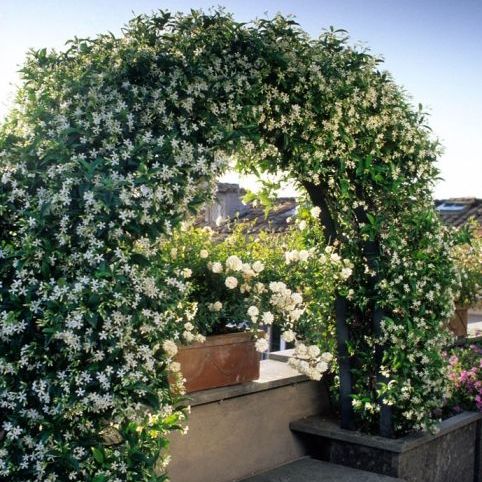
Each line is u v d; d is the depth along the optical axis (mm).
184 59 3133
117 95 2908
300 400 4688
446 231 4477
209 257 4105
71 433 2621
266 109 3547
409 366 4234
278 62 3434
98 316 2584
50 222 2609
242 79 3230
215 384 3994
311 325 4340
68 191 2570
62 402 2514
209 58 3203
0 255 2570
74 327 2504
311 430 4500
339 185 4148
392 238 4199
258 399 4320
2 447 2541
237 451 4160
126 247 2703
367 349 4410
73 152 2701
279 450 4484
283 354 5125
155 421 3047
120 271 2588
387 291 4199
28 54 3133
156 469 3459
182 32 3270
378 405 4344
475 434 5066
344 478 4152
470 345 6383
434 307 4363
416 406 4305
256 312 3859
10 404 2533
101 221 2592
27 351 2523
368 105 3947
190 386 3834
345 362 4465
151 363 2725
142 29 3242
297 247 4629
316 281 4305
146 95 2979
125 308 2609
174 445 3771
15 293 2572
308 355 4219
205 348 3889
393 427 4383
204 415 3947
